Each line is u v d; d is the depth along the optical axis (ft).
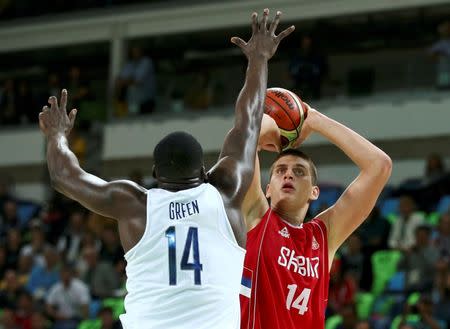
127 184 21.40
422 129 87.71
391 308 63.46
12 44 112.47
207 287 20.49
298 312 25.80
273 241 26.07
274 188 27.14
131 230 20.95
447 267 61.31
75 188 21.56
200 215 20.88
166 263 20.59
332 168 90.48
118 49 105.19
